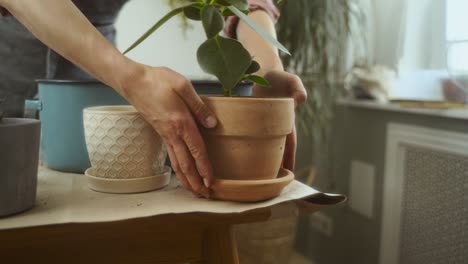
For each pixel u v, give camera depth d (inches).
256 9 32.7
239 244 56.2
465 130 44.1
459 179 44.2
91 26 20.5
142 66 20.0
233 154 21.1
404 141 52.4
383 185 56.5
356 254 62.6
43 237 18.1
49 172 28.8
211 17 19.5
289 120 21.9
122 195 22.9
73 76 39.2
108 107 25.1
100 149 23.2
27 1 20.1
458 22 52.9
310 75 63.1
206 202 21.5
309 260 74.9
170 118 19.6
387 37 63.7
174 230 22.8
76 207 20.3
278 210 21.8
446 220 45.7
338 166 67.7
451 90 54.1
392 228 54.2
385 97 61.9
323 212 71.3
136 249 22.6
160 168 24.8
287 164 26.7
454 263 44.4
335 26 63.6
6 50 38.5
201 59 20.3
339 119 67.2
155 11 68.2
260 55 29.7
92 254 21.8
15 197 18.7
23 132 18.7
